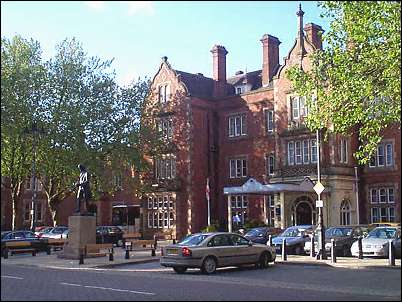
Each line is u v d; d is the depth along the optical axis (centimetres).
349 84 2564
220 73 5034
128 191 5106
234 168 4772
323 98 2670
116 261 2489
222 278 1780
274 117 4400
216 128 4916
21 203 5472
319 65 2723
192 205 4616
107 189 4209
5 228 5322
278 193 3925
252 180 3822
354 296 1300
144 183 4591
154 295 1320
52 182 4353
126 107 4372
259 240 2981
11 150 4109
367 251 2386
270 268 2119
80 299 1237
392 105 2500
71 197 5947
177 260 1938
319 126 2636
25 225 5509
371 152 2614
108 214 5659
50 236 3881
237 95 4788
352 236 2634
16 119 3941
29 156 4159
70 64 4216
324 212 3884
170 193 4725
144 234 4850
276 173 4219
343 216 3972
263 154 4547
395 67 2403
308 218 4034
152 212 4850
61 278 1808
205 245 1964
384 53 2495
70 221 2819
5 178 5062
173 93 4850
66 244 2888
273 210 4378
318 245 2431
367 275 1803
